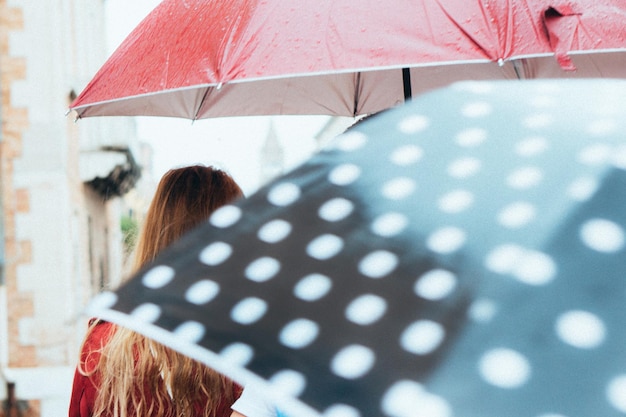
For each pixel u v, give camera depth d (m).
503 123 0.75
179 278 0.69
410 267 0.63
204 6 2.31
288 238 0.70
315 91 3.76
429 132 0.77
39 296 8.72
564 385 0.53
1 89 8.84
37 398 8.36
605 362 0.54
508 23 1.89
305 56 1.93
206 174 2.10
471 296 0.59
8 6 8.90
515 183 0.67
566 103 0.77
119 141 11.52
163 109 3.38
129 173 13.68
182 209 2.05
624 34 1.91
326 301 0.63
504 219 0.64
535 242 0.61
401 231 0.67
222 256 0.70
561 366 0.54
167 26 2.37
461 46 1.87
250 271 0.68
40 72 8.89
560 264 0.59
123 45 2.53
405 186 0.71
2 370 8.36
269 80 3.61
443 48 1.86
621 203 0.63
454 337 0.57
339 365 0.58
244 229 0.73
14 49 8.87
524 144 0.71
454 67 3.45
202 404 1.92
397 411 0.54
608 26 1.91
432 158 0.73
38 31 8.90
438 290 0.60
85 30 13.51
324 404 0.56
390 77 3.73
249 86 3.59
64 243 8.83
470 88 0.82
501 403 0.52
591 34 1.89
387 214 0.69
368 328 0.60
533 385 0.53
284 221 0.72
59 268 8.77
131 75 2.31
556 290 0.58
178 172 2.09
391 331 0.59
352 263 0.65
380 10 1.96
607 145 0.69
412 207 0.68
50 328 8.68
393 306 0.60
